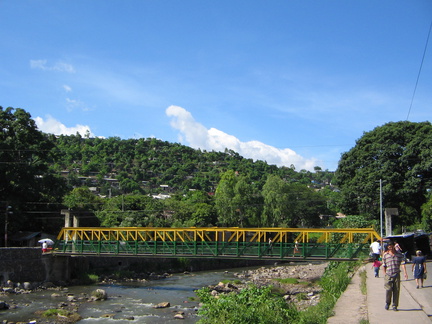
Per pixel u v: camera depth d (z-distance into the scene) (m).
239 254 35.88
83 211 56.69
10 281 35.12
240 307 12.81
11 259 35.84
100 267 46.47
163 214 69.38
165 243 38.50
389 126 46.59
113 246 39.50
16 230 45.97
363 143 47.91
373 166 44.84
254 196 67.69
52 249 40.00
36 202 49.06
